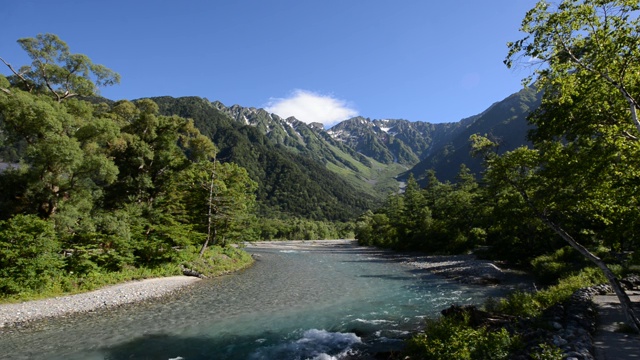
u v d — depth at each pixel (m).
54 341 13.08
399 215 76.88
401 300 20.28
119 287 22.48
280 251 64.25
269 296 21.62
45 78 34.03
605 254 25.34
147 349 12.32
